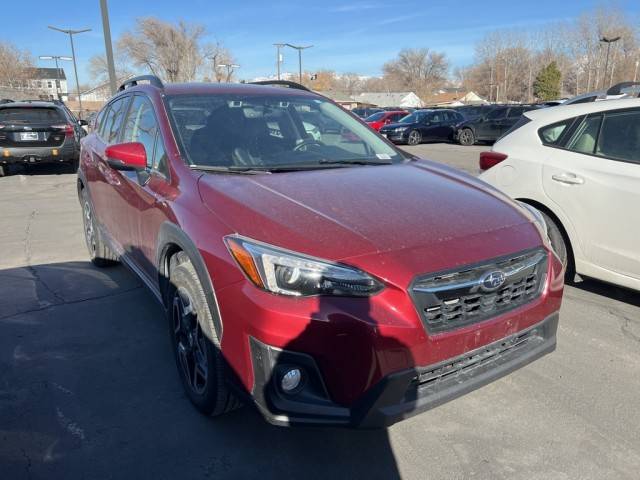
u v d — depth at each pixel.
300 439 2.77
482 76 97.50
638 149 4.11
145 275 3.73
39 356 3.60
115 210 4.27
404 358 2.26
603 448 2.70
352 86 114.44
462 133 22.44
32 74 67.12
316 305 2.24
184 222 2.80
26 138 11.81
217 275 2.49
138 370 3.43
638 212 3.98
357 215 2.59
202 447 2.70
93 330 3.98
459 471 2.54
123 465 2.58
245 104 3.84
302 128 3.82
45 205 8.90
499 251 2.53
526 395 3.15
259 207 2.61
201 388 2.88
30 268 5.41
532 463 2.60
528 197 4.66
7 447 2.70
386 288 2.27
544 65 83.38
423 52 108.31
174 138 3.36
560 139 4.60
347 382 2.25
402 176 3.28
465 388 2.44
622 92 5.16
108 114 4.99
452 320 2.39
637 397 3.13
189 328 2.88
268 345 2.26
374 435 2.80
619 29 69.19
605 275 4.25
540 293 2.72
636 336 3.87
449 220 2.65
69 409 3.01
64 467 2.56
